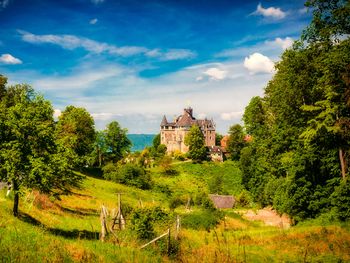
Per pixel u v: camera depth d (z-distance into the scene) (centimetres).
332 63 3158
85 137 8275
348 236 2605
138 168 8600
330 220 3272
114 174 8331
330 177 3750
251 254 2264
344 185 3266
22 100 2483
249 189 8400
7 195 2898
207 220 3997
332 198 3341
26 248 1504
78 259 1552
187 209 5697
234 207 6950
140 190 8056
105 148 10250
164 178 10238
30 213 2869
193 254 2058
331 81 3322
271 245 2633
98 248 1886
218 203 7006
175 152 12988
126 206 3653
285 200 3841
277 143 4638
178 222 2506
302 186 3691
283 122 4422
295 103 4138
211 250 2145
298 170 3691
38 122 2397
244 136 12681
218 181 9138
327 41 3322
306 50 3747
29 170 2222
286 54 3978
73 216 3712
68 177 2570
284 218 5081
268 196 5838
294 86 3966
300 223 3562
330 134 3469
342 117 3203
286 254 2333
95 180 7612
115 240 2264
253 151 7594
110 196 6081
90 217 3972
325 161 3631
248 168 8456
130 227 2455
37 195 3578
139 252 1941
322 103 3350
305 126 4050
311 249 2391
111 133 10288
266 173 6256
